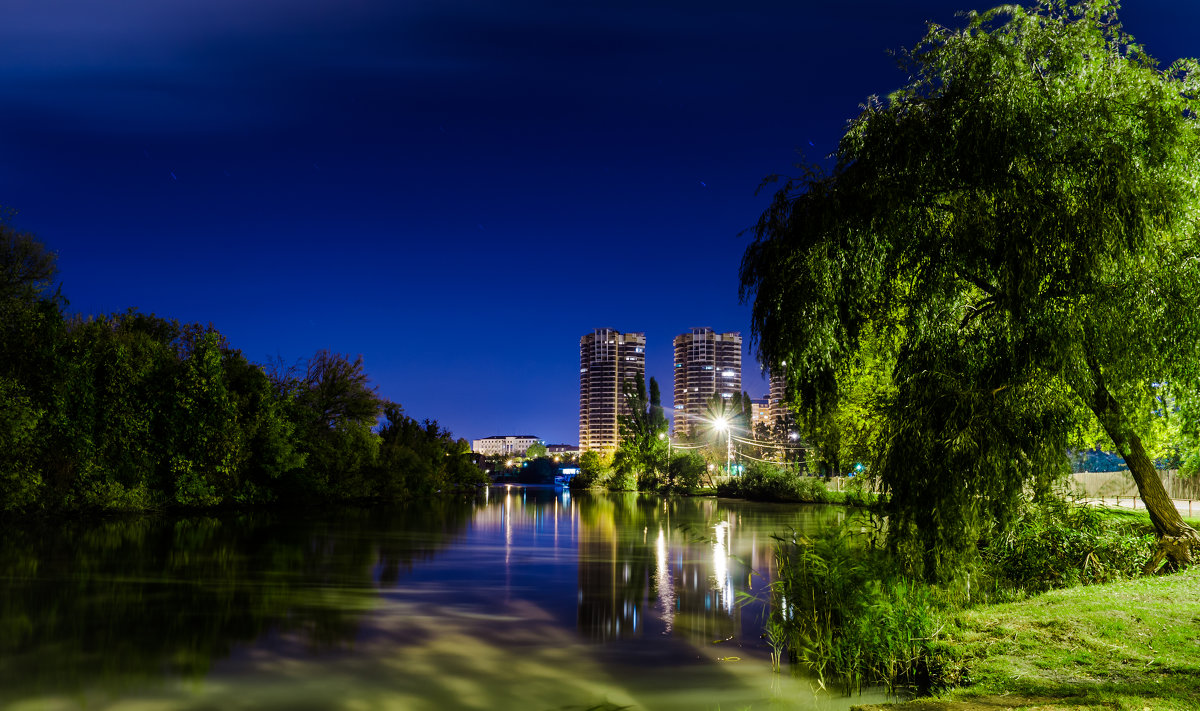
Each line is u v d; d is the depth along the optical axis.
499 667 10.78
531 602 15.96
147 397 39.41
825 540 13.39
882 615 10.18
